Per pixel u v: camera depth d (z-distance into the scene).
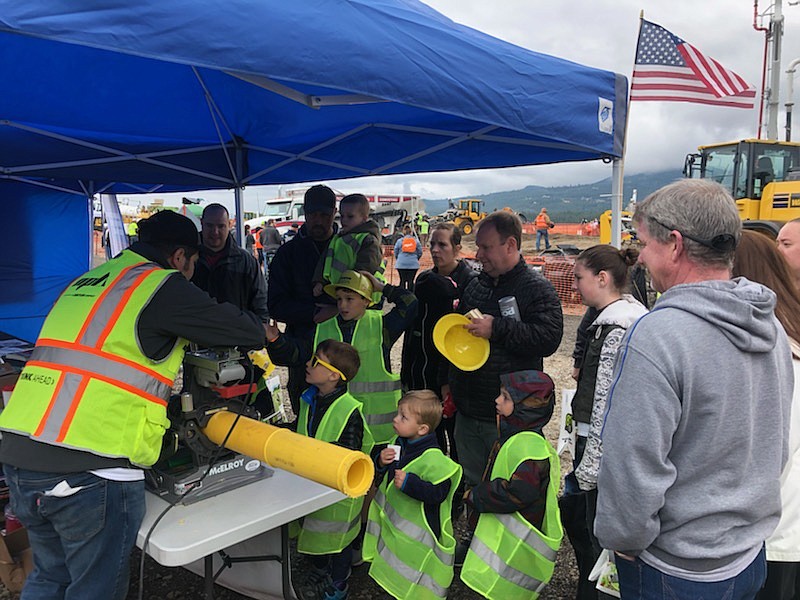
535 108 2.18
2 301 5.76
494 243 2.65
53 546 1.77
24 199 5.78
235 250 3.96
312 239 3.33
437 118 3.18
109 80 3.06
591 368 2.33
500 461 2.21
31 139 3.88
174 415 1.98
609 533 1.28
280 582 2.40
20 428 1.66
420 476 2.23
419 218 24.14
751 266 1.76
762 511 1.28
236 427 1.87
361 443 2.50
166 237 1.91
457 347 2.76
